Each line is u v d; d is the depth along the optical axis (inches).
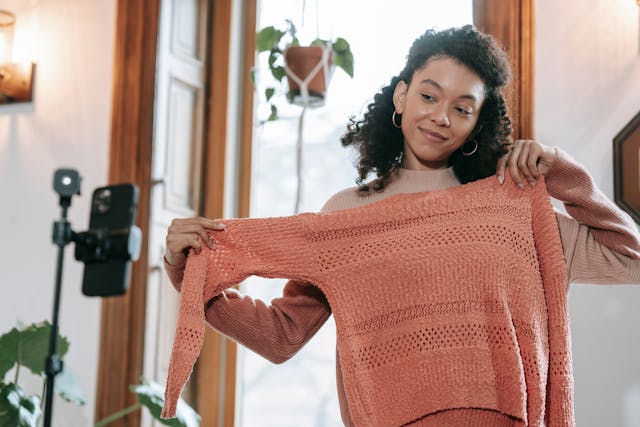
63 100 138.3
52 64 139.9
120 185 71.6
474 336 64.2
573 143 108.8
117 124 131.8
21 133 140.0
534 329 64.2
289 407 125.5
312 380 125.3
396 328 66.4
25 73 140.1
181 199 132.5
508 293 65.1
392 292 66.9
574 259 68.1
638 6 107.7
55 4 141.3
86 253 70.3
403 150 73.9
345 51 87.8
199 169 133.8
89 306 130.6
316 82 84.2
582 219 68.8
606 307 104.4
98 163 134.3
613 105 107.9
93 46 137.9
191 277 68.9
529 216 67.7
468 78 67.2
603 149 107.6
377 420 65.1
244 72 136.9
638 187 104.3
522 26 112.7
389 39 125.6
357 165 75.9
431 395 64.1
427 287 66.0
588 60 109.9
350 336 66.7
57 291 72.8
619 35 108.8
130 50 132.8
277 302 73.8
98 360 127.6
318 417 123.9
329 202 74.9
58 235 71.9
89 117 136.2
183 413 109.7
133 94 131.4
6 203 138.9
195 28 137.1
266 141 134.3
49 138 138.2
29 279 135.6
